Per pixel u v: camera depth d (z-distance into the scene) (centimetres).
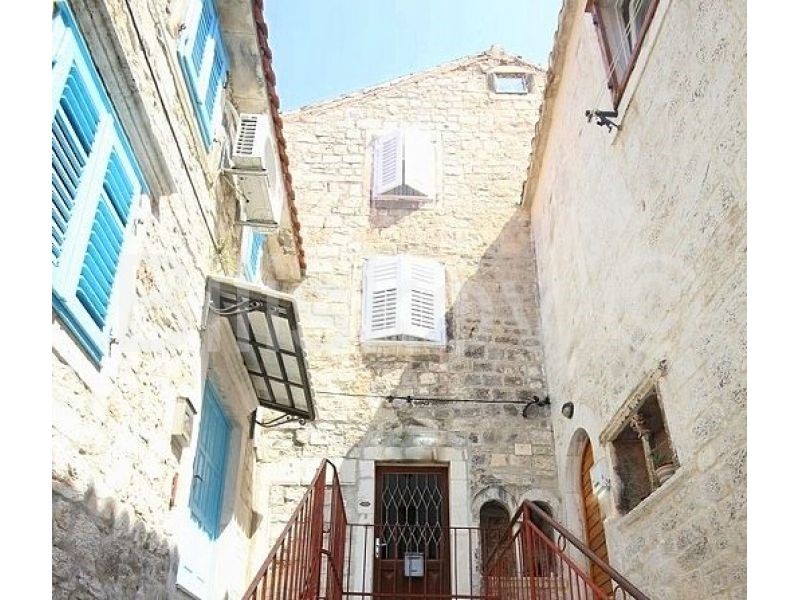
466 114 934
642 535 445
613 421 508
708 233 363
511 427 732
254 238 652
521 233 856
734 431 331
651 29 440
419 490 716
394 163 876
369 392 747
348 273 820
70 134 262
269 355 555
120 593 316
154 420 365
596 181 575
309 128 909
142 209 344
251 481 665
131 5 319
